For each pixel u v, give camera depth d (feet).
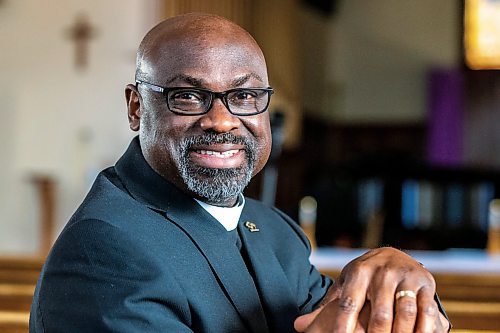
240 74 4.82
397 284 4.28
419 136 42.78
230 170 4.83
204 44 4.82
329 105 43.39
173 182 4.95
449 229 32.73
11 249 23.79
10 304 10.02
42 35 24.00
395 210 38.91
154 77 4.87
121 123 23.63
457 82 42.50
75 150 23.67
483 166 41.91
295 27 37.52
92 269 4.51
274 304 5.05
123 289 4.45
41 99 23.93
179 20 4.99
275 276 5.19
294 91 36.88
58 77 23.90
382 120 43.45
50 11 24.02
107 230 4.59
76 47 23.82
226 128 4.75
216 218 5.06
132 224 4.68
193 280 4.69
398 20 43.24
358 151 42.55
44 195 23.47
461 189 39.22
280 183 37.70
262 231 5.57
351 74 43.42
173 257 4.69
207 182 4.80
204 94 4.80
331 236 36.76
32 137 23.85
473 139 42.22
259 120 4.92
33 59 24.02
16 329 9.53
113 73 23.73
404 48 43.14
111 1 23.82
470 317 9.35
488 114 42.09
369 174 39.17
